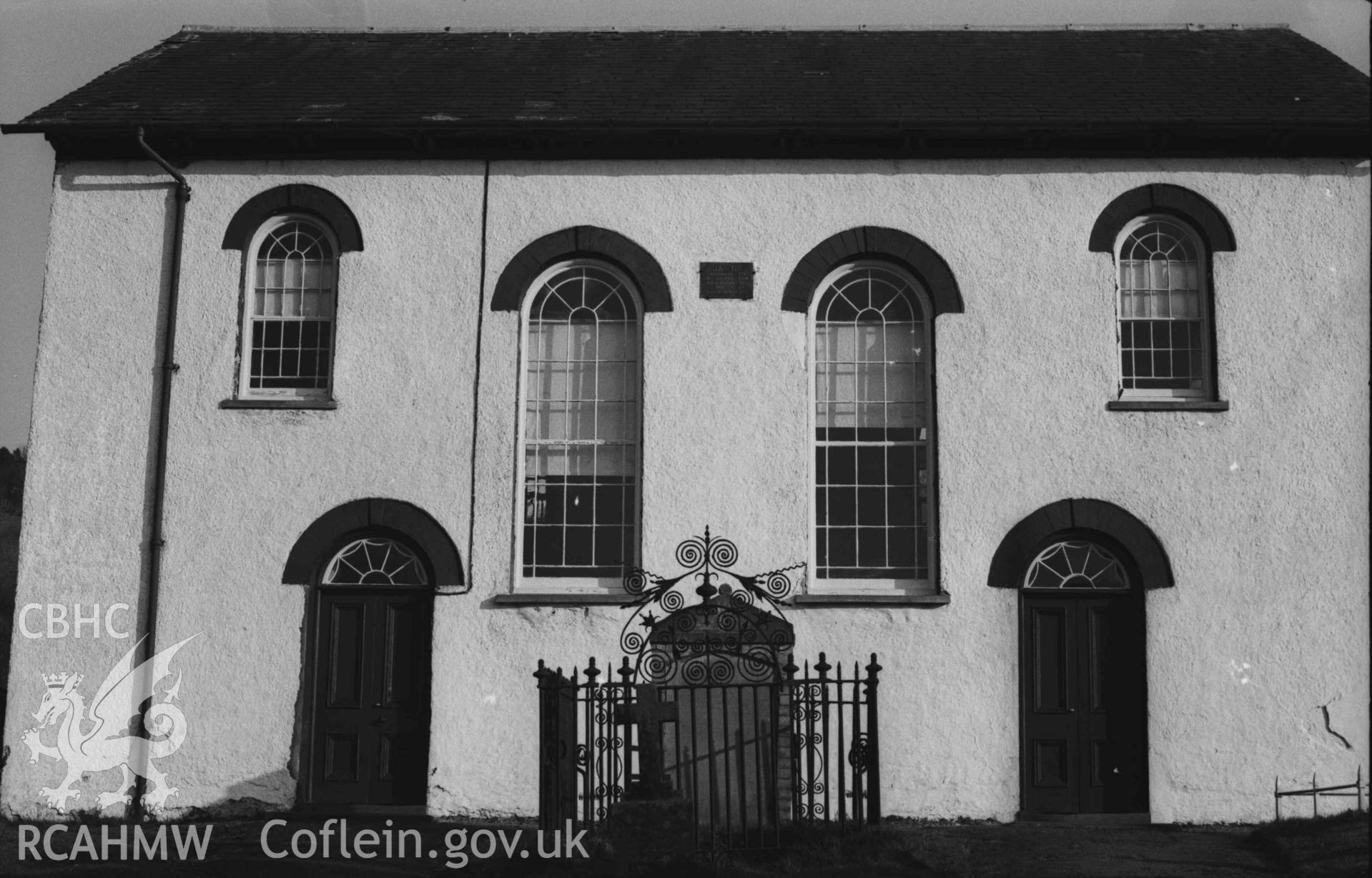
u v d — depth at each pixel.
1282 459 14.98
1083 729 14.71
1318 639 14.65
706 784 12.61
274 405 15.33
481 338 15.47
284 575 15.02
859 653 14.71
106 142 15.80
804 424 15.22
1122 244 15.64
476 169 15.80
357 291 15.56
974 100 16.02
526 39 18.39
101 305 15.60
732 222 15.61
